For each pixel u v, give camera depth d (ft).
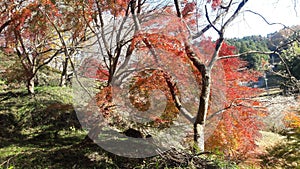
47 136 26.86
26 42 32.48
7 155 19.85
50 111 29.99
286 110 21.02
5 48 35.68
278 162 16.67
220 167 11.92
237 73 18.70
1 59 42.98
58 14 25.07
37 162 18.58
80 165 17.83
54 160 18.99
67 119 29.68
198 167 11.84
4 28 29.66
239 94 17.33
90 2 21.29
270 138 23.56
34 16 26.84
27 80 35.86
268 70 22.22
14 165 17.63
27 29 29.63
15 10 27.99
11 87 39.78
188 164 11.89
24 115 29.84
